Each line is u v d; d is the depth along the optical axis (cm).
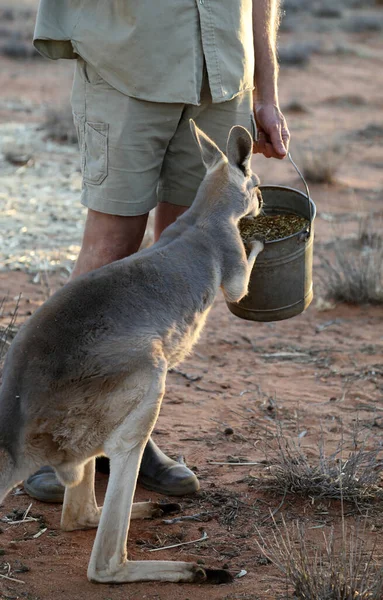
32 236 991
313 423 588
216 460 531
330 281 868
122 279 396
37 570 404
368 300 859
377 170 1456
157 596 381
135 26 456
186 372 675
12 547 427
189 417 592
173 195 507
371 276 862
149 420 375
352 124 1809
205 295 428
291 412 605
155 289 402
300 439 561
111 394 368
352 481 486
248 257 463
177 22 460
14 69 2228
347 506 477
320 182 1330
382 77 2406
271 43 528
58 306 377
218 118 493
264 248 470
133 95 464
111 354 369
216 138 498
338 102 2025
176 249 429
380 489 487
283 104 1942
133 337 378
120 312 384
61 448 369
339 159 1470
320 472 493
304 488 486
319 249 1005
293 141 1589
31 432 360
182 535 443
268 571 409
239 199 467
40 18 473
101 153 477
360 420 593
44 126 1530
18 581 392
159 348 382
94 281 390
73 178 1243
